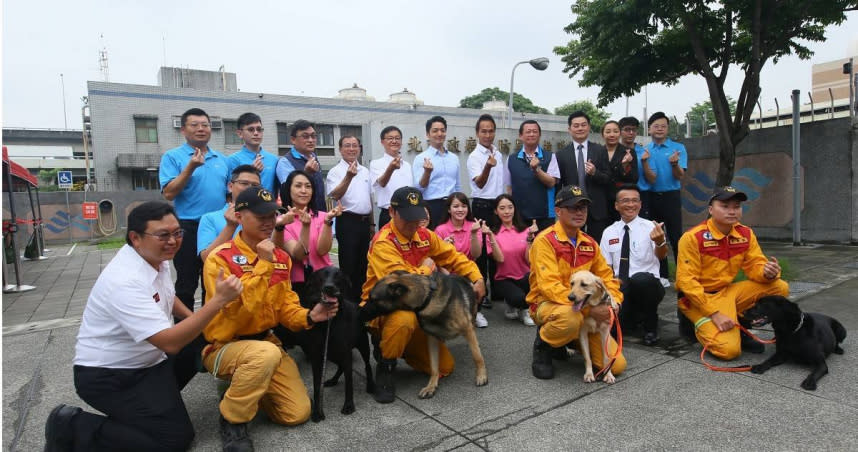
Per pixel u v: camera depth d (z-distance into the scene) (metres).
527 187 5.32
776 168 8.66
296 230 3.73
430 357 3.12
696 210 10.02
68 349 4.25
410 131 7.75
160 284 2.46
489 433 2.51
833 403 2.64
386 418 2.75
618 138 5.53
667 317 4.48
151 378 2.38
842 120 7.82
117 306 2.21
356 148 4.79
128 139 21.19
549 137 9.28
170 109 21.72
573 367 3.42
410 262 3.46
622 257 4.02
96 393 2.26
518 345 3.92
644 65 7.71
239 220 2.90
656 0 6.31
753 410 2.61
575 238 3.44
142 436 2.28
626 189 4.03
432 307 2.88
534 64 14.98
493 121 5.48
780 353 3.17
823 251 7.30
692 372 3.18
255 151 4.60
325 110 24.78
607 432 2.46
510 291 4.46
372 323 3.19
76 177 35.72
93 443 2.22
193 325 2.22
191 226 3.96
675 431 2.43
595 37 7.25
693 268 3.57
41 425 2.82
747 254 3.57
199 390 3.25
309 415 2.75
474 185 5.43
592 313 3.06
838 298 4.63
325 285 2.66
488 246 4.64
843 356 3.29
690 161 10.05
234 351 2.51
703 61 6.82
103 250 13.94
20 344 4.44
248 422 2.52
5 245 8.78
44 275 9.45
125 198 17.66
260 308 2.62
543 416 2.67
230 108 22.72
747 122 7.00
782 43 7.19
